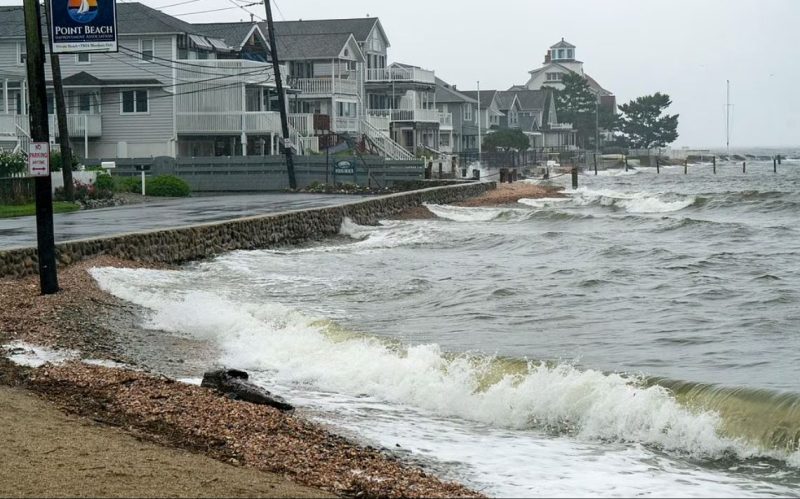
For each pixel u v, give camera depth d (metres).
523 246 40.12
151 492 10.27
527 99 184.25
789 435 13.27
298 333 20.38
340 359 18.20
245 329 20.86
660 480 11.98
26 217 42.16
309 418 14.69
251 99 79.81
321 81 91.19
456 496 11.02
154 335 20.62
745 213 59.06
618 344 19.64
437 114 111.31
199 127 76.12
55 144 71.06
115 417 13.85
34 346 18.78
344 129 86.25
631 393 14.72
